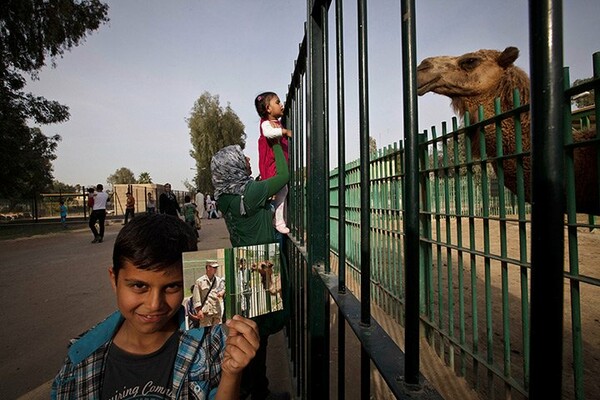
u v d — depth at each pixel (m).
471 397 2.90
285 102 4.27
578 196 2.85
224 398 1.12
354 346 3.83
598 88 1.83
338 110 1.53
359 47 1.20
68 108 24.20
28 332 4.53
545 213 0.49
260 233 2.79
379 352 0.97
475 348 3.04
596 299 4.90
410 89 0.84
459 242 3.27
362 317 1.16
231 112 52.03
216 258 1.16
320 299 1.95
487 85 3.75
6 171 22.88
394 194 4.86
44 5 18.88
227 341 1.13
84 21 20.78
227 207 2.81
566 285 5.14
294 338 3.23
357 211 6.38
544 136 0.49
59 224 27.09
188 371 1.22
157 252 1.08
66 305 5.63
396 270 4.72
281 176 2.81
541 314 0.49
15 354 3.92
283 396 3.02
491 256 2.80
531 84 0.51
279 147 3.00
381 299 5.39
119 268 1.12
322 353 1.93
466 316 4.48
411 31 0.84
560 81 0.48
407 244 0.85
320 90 2.09
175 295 1.15
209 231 17.52
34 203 31.52
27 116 22.59
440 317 3.67
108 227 23.11
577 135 2.78
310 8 2.07
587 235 10.12
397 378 0.84
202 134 49.97
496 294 5.37
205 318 1.14
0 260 10.60
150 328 1.13
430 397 0.76
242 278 1.20
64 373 1.19
